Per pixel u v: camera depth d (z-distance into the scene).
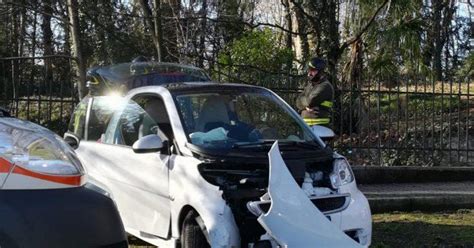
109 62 15.78
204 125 5.88
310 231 4.86
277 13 15.89
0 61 11.09
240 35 14.08
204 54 13.60
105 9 14.27
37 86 10.90
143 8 12.04
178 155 5.62
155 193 5.80
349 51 13.20
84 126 7.29
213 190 5.14
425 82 11.26
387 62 12.70
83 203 3.61
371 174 9.95
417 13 13.02
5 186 3.44
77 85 11.29
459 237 7.03
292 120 6.30
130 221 6.22
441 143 10.77
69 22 11.09
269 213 4.79
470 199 8.77
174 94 6.15
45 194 3.51
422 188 9.49
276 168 4.93
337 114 11.28
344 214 5.30
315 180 5.50
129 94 6.80
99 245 3.62
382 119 11.53
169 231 5.62
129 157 6.23
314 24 12.78
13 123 3.95
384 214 8.38
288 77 10.93
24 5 11.94
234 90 6.41
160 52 12.04
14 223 3.37
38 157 3.66
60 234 3.47
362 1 12.70
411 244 6.79
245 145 5.61
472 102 12.89
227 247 4.90
